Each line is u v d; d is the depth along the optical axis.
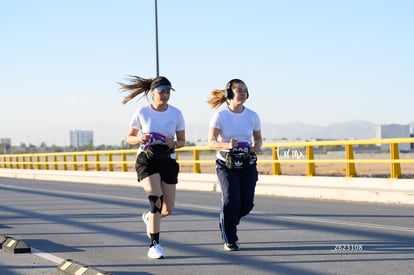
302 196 17.73
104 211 14.39
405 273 6.87
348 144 17.31
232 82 8.20
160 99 7.74
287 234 9.94
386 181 16.16
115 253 8.52
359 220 11.70
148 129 7.75
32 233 10.73
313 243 8.98
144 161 7.78
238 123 8.17
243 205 8.37
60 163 34.41
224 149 8.10
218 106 8.46
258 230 10.46
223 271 7.19
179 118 7.89
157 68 28.34
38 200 18.17
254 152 8.27
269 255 8.12
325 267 7.27
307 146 19.14
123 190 23.08
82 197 19.19
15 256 8.28
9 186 26.88
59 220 12.66
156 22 28.25
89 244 9.37
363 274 6.86
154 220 7.95
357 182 16.95
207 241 9.45
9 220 12.84
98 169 30.98
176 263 7.72
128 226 11.46
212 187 21.56
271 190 18.78
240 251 8.47
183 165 56.78
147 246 9.09
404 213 12.87
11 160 44.28
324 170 39.47
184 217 12.77
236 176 8.23
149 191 7.77
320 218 12.14
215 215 13.16
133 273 7.16
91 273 6.55
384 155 63.75
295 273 6.98
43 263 7.79
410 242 8.92
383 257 7.80
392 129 92.50
